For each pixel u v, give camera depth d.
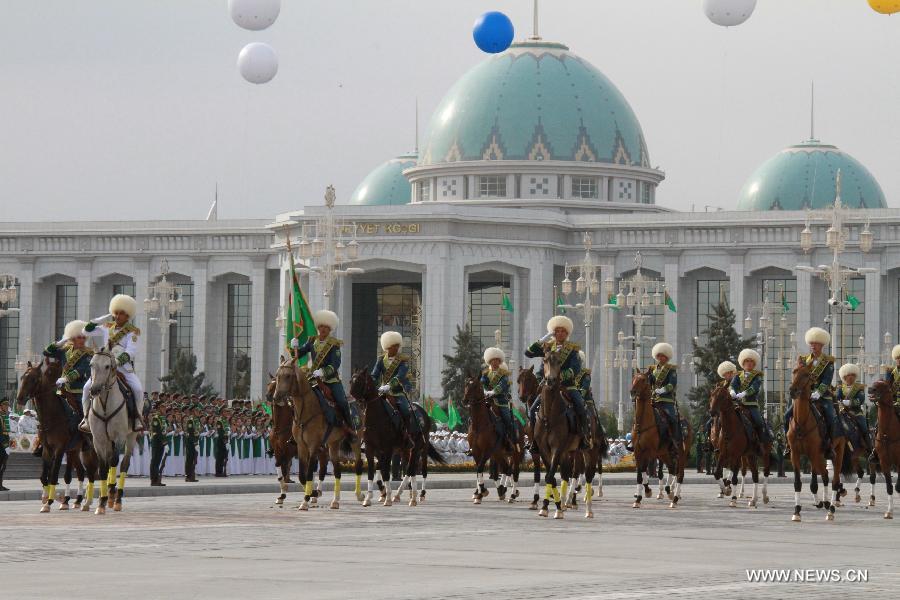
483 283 174.00
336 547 33.69
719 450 57.59
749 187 192.75
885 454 50.00
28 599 23.97
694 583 27.06
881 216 163.12
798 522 46.72
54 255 189.75
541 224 167.38
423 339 162.38
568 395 46.41
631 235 172.00
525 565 30.09
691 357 168.38
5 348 192.00
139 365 187.88
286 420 50.72
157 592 24.94
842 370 58.38
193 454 72.81
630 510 52.03
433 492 65.50
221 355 187.50
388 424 51.25
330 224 98.56
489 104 186.38
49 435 45.44
